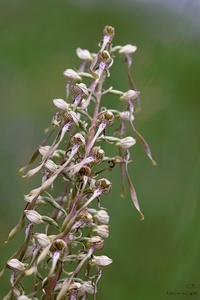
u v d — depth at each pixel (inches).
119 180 43.3
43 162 28.7
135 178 43.8
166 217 42.8
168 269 36.7
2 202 45.6
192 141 40.9
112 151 39.6
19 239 43.0
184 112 39.9
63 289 27.3
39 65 44.6
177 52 37.4
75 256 28.0
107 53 29.6
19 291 28.3
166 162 42.4
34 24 44.3
